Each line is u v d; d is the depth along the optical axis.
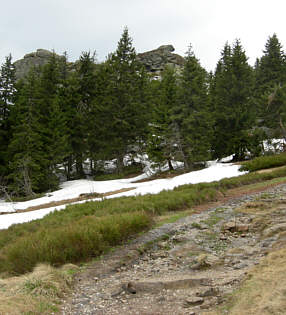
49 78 38.50
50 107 35.31
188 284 5.22
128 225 9.57
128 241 8.99
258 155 33.06
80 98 38.19
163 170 36.53
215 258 6.43
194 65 35.72
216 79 48.19
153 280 5.60
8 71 35.19
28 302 4.75
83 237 7.89
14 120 33.69
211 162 38.75
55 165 33.81
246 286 4.40
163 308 4.43
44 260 7.26
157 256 7.51
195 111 34.06
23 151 30.27
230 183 18.67
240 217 10.31
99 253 8.05
